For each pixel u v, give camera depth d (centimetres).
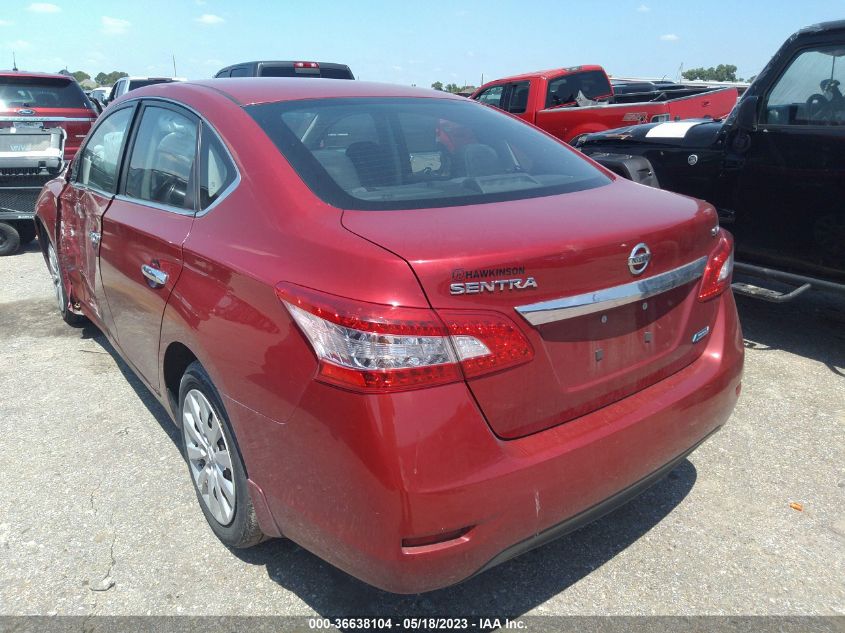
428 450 182
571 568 261
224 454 255
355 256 193
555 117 999
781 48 438
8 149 744
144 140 325
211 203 257
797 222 437
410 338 181
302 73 1257
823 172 416
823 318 519
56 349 484
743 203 465
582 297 206
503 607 242
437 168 260
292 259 208
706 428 251
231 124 264
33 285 646
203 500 277
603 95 1109
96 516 294
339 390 185
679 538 277
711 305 258
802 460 330
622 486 222
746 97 452
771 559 265
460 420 186
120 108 370
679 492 307
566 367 210
